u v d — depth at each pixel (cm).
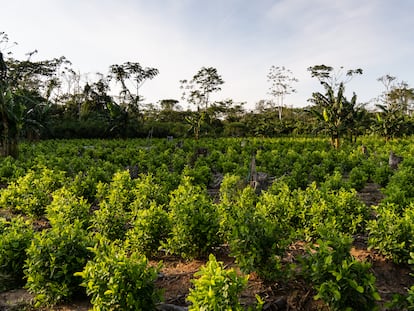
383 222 570
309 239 640
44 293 488
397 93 5831
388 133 3100
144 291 412
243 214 515
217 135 5094
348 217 671
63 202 718
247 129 5256
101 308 409
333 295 393
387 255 569
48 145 2800
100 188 927
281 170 1458
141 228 611
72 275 485
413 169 1187
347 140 2809
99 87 5209
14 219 654
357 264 399
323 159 1723
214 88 6488
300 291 486
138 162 1723
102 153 2166
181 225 588
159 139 4125
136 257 437
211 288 367
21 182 972
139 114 5372
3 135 1900
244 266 488
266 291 493
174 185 1079
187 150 2566
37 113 3203
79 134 4391
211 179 1309
